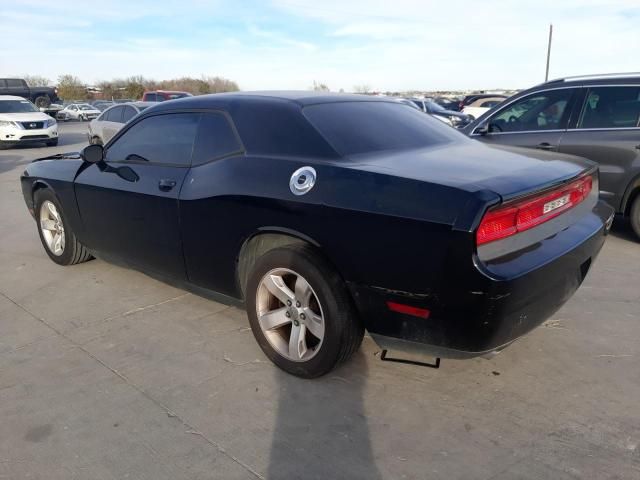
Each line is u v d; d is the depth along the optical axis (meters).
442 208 2.30
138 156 3.82
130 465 2.34
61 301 4.15
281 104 3.18
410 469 2.28
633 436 2.45
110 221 4.01
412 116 3.66
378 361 3.13
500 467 2.27
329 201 2.62
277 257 2.84
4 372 3.12
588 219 2.96
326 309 2.71
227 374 3.05
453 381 2.92
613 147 5.39
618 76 5.53
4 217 7.25
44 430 2.59
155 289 4.35
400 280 2.44
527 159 2.96
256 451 2.41
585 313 3.75
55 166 4.58
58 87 61.00
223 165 3.17
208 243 3.27
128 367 3.15
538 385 2.87
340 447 2.42
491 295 2.26
